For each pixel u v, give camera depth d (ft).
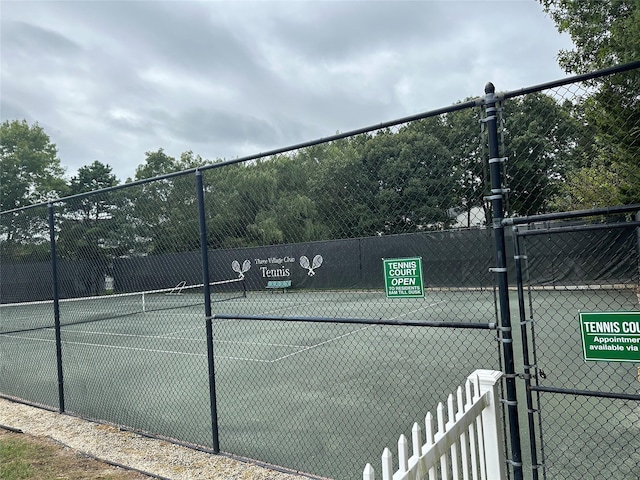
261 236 17.30
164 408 19.03
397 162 12.36
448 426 6.95
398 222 12.35
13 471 12.68
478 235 10.58
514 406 8.66
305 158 16.07
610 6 30.14
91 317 53.78
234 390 21.25
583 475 11.17
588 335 7.94
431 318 34.45
